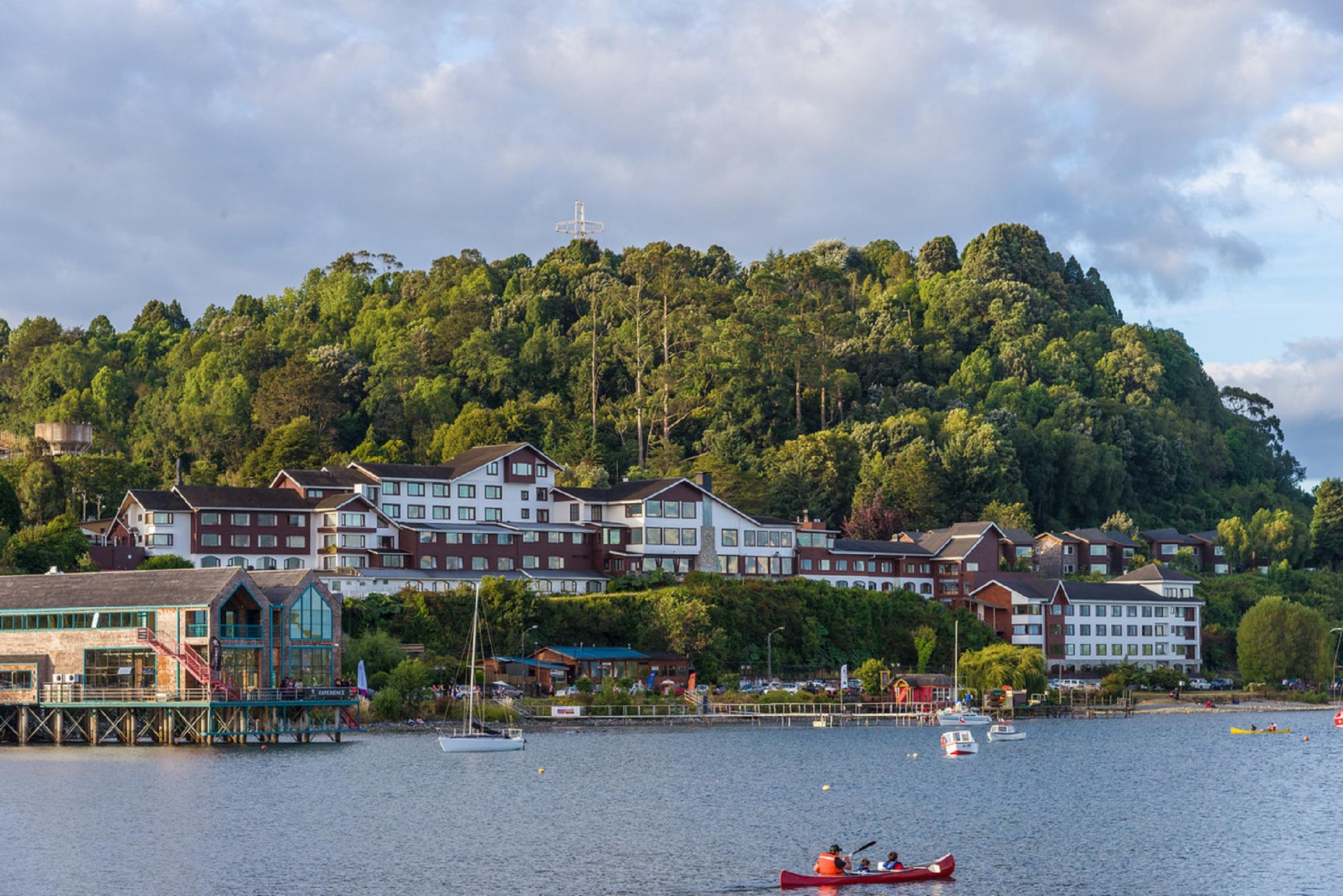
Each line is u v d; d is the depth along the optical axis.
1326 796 125.25
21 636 151.00
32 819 103.44
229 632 144.75
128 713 148.12
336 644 152.62
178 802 111.25
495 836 100.38
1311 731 193.50
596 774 132.75
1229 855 96.75
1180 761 151.88
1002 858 95.50
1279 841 102.38
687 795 120.00
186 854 92.88
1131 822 109.56
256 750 144.12
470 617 193.12
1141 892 85.69
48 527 197.00
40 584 152.88
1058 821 110.00
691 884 86.75
